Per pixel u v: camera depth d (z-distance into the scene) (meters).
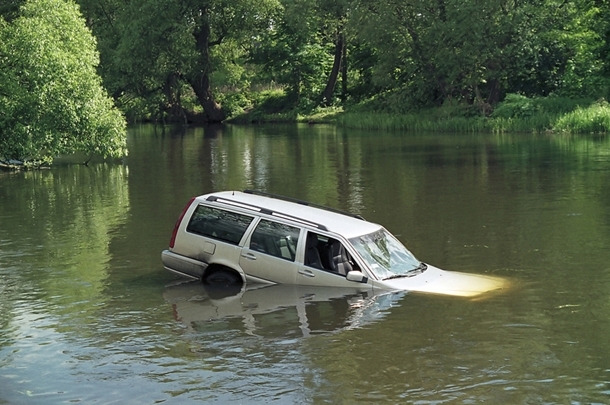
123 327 9.71
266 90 86.50
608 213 17.72
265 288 11.41
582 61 55.66
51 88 31.25
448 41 56.88
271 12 73.75
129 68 67.62
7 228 17.36
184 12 69.38
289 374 7.97
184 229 12.33
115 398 7.51
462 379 7.77
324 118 69.75
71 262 13.68
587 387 7.55
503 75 55.53
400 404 7.21
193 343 9.01
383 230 12.23
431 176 25.77
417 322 9.58
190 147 41.88
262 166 30.59
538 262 13.00
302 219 11.77
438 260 13.29
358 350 8.62
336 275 11.29
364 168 28.89
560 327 9.36
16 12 36.09
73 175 28.72
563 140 40.06
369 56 77.62
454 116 55.19
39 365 8.45
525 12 54.81
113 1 75.31
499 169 27.30
